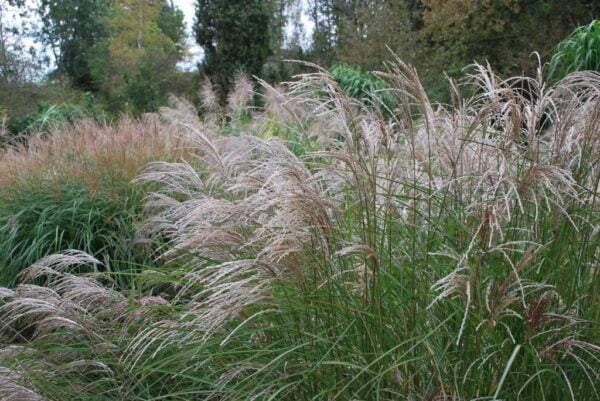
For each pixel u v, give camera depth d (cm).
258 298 268
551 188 252
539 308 236
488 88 311
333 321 280
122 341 345
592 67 810
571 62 830
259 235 290
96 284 398
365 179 290
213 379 308
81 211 618
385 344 272
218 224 354
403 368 270
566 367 266
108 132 808
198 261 384
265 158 360
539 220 286
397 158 326
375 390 269
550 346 246
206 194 434
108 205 618
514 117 282
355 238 300
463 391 259
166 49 3925
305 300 278
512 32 2122
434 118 327
